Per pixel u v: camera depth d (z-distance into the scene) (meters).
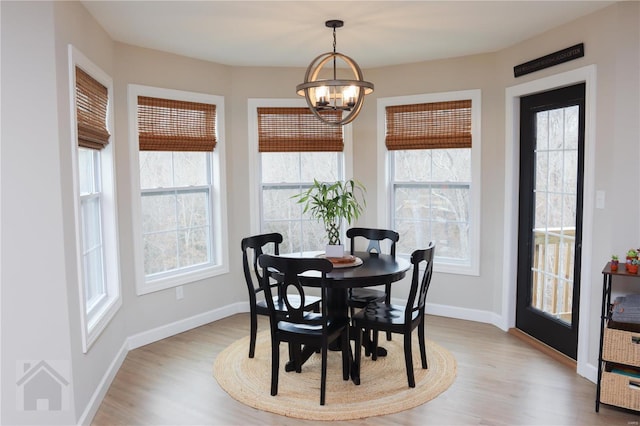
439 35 3.84
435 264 4.87
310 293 5.19
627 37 3.08
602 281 3.27
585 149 3.39
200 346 4.10
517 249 4.35
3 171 2.46
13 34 2.43
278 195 5.11
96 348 3.09
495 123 4.45
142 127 4.10
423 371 3.53
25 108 2.46
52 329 2.56
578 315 3.60
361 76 3.11
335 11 3.24
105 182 3.63
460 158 4.73
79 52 2.85
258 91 4.88
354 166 5.12
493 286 4.59
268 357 3.84
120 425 2.83
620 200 3.14
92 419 2.89
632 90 3.09
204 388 3.31
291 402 3.09
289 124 4.98
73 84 2.71
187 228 4.61
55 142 2.50
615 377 2.87
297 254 3.98
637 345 2.81
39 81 2.46
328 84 2.97
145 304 4.16
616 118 3.12
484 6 3.17
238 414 2.96
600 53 3.23
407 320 3.24
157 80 4.19
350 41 3.99
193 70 4.48
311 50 4.26
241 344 4.13
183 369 3.62
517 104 4.23
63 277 2.55
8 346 2.53
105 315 3.26
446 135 4.66
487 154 4.51
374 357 3.74
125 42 3.91
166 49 4.16
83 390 2.79
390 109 4.93
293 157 5.12
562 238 3.80
